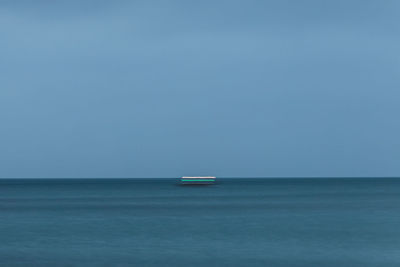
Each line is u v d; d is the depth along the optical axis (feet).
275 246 216.33
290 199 553.64
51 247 217.36
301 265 179.83
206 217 341.62
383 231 261.24
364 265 179.83
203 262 185.16
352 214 356.18
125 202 519.60
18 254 201.67
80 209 422.00
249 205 456.04
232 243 224.74
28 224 305.73
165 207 437.99
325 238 237.45
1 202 533.55
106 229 276.82
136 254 200.44
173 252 204.03
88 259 191.31
